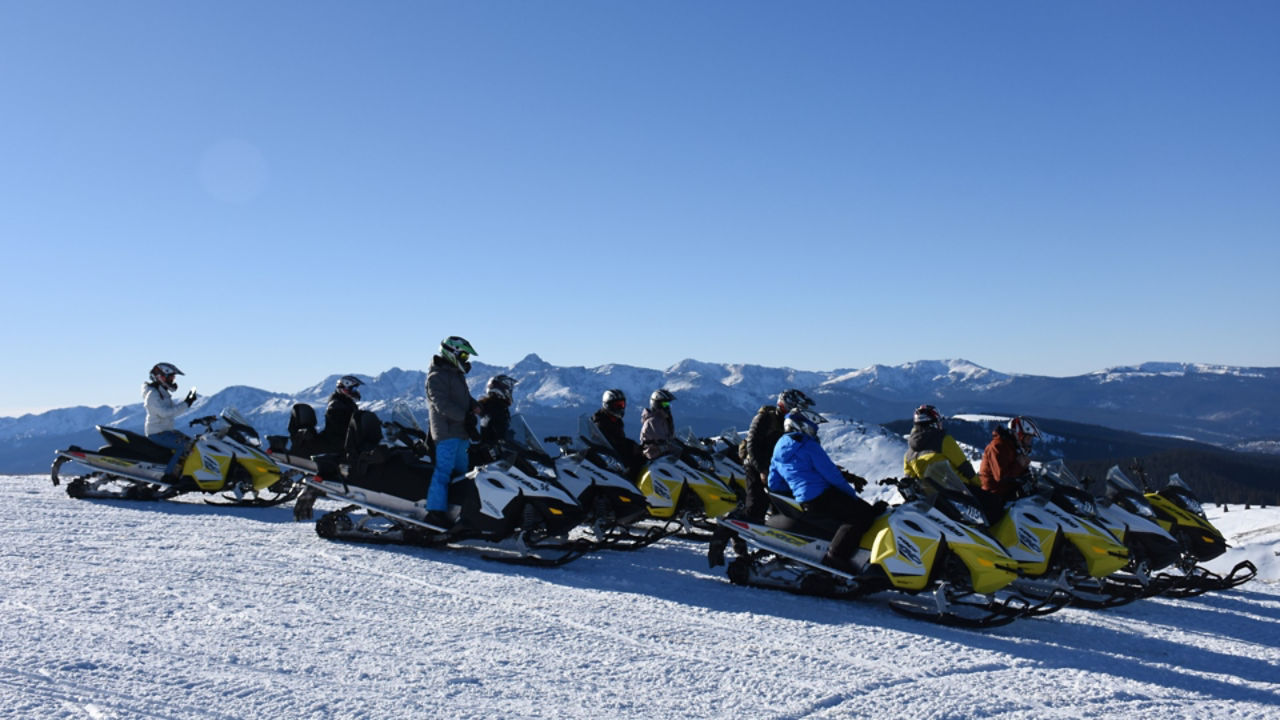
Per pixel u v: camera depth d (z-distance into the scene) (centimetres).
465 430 973
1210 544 1104
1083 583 991
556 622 704
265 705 482
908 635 736
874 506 863
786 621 760
